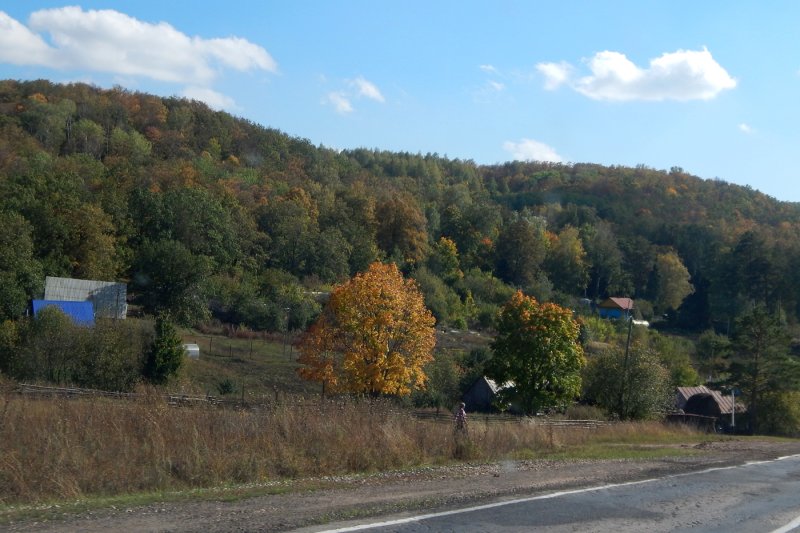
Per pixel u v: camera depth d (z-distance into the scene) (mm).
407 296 37094
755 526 9164
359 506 8852
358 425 15242
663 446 23781
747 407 48500
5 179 64562
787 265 71500
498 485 11430
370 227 92188
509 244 93000
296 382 43156
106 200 67938
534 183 160875
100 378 33906
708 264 88000
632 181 144750
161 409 13719
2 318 44875
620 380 41125
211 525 7422
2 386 18766
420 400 40688
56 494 9453
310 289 73438
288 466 12609
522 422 23156
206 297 60438
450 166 173750
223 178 97062
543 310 37281
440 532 7641
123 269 62469
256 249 77125
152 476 10836
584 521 8758
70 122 103188
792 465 17547
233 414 14539
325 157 143250
